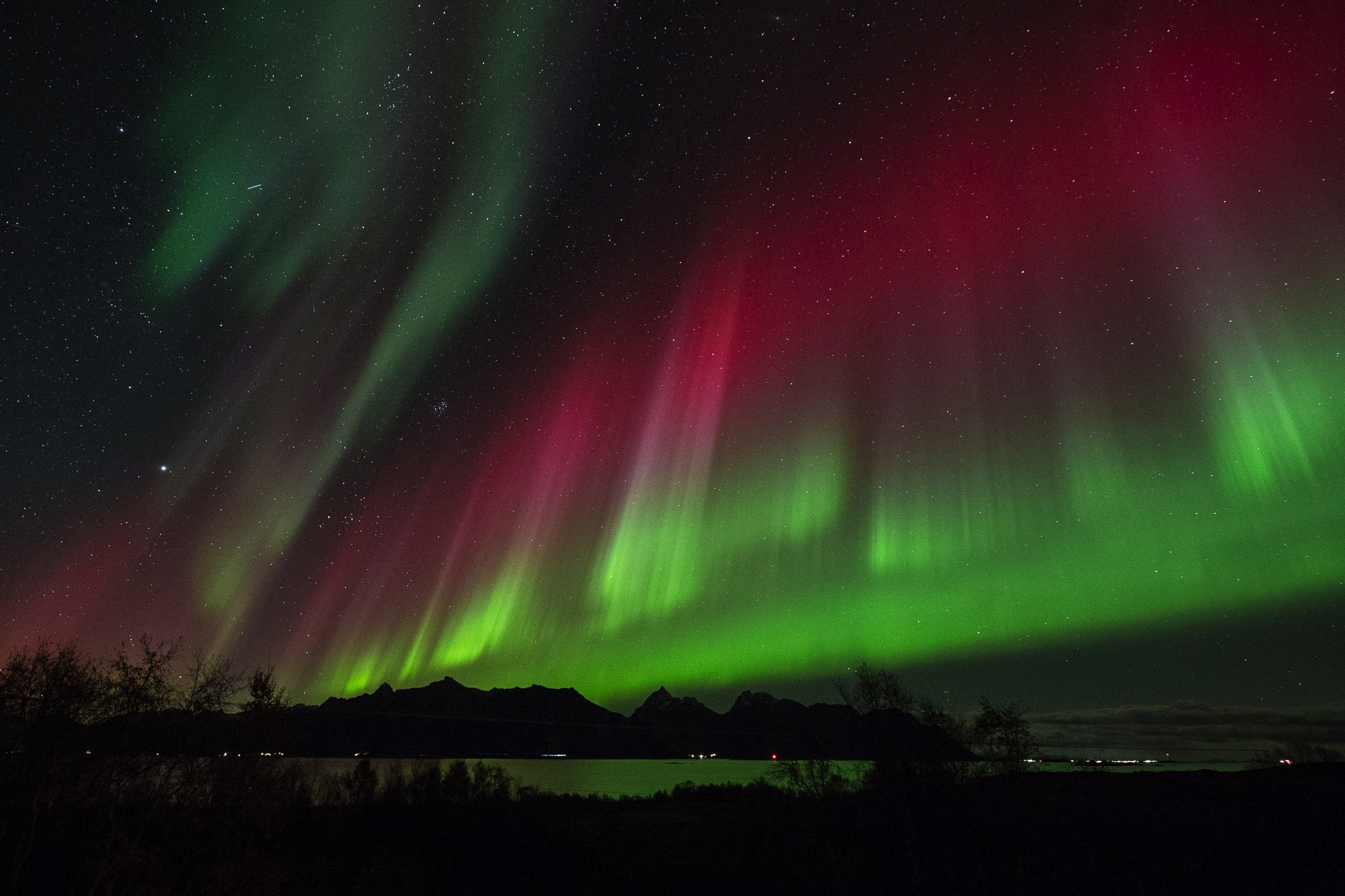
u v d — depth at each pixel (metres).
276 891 14.03
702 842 24.97
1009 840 16.84
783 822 22.53
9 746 11.30
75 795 11.80
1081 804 20.39
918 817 17.97
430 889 20.17
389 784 31.53
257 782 14.23
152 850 12.20
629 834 27.28
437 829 26.55
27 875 11.02
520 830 27.03
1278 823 16.08
